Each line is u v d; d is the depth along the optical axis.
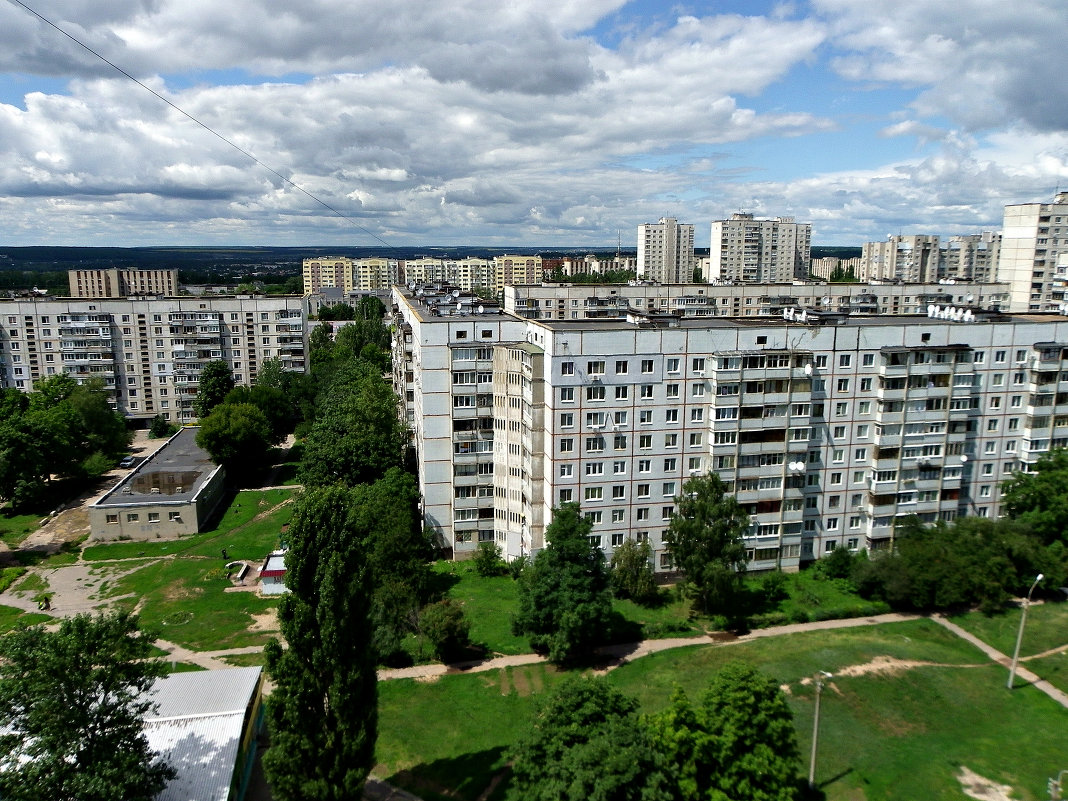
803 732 60.91
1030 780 55.72
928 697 65.75
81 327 173.38
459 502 101.56
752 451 89.62
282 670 46.56
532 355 88.06
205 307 180.88
